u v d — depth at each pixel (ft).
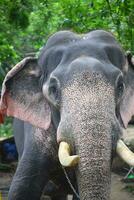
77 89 14.94
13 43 47.03
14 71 17.63
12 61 37.91
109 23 32.53
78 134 14.40
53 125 17.85
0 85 34.01
